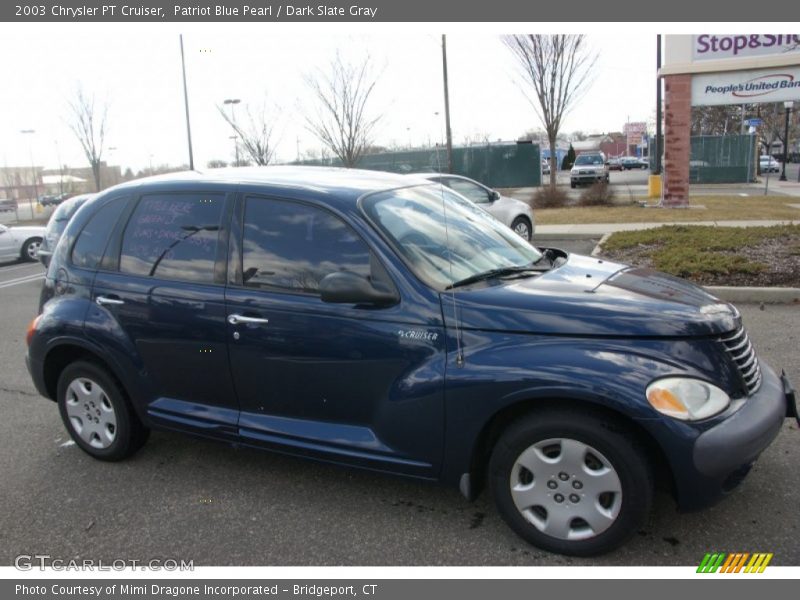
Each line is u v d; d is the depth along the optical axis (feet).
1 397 19.34
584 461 10.02
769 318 22.67
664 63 57.52
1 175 259.80
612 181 118.93
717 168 109.19
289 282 11.95
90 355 14.30
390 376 11.09
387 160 120.67
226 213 12.76
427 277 11.19
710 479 9.54
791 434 13.93
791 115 189.37
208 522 11.94
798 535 10.66
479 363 10.33
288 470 13.83
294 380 11.94
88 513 12.46
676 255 30.58
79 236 14.51
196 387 13.06
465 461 10.69
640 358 9.73
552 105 75.20
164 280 13.14
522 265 12.72
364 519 11.80
